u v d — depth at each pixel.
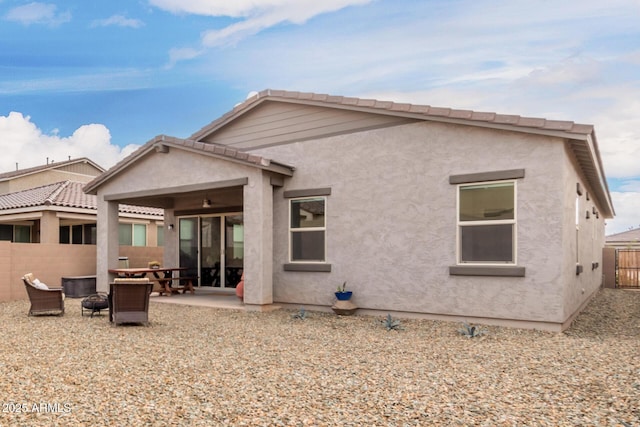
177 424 4.51
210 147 12.37
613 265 21.78
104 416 4.70
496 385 5.72
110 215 15.26
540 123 9.05
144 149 13.79
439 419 4.66
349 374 6.20
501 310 9.62
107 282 15.09
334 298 11.70
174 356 7.14
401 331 9.21
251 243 11.98
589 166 11.34
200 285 16.75
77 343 8.07
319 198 12.17
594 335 9.02
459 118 9.98
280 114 12.95
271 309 12.16
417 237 10.65
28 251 15.19
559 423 4.55
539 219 9.29
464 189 10.19
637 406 4.97
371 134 11.38
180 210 17.09
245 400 5.18
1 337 8.59
